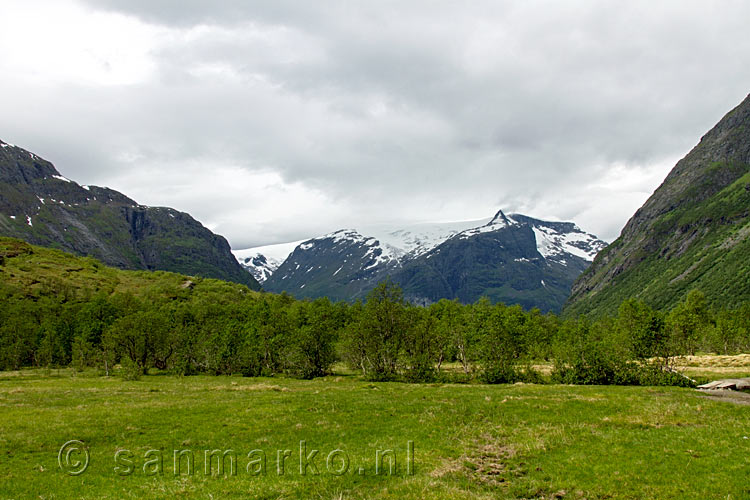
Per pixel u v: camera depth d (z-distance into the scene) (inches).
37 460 1006.4
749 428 1137.4
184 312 5295.3
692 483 802.8
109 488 845.2
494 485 864.9
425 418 1413.6
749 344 5118.1
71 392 2146.9
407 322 3262.8
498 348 2817.4
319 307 5418.3
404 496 775.7
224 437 1201.4
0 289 7258.9
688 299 6171.3
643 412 1386.6
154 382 2874.0
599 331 4753.9
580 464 936.9
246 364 3624.5
